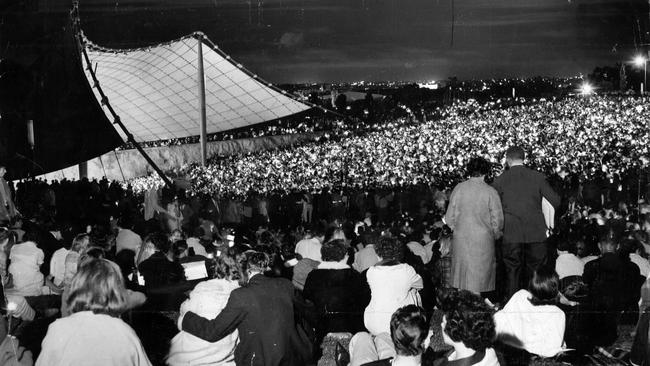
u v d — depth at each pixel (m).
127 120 31.38
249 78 29.59
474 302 4.46
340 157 42.66
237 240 10.43
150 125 31.75
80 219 18.31
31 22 20.83
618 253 7.67
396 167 41.00
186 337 5.93
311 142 42.19
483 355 4.44
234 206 21.88
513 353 6.65
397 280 6.85
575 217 13.97
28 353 4.70
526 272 8.14
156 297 7.46
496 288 8.85
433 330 7.96
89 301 4.13
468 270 7.73
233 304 5.76
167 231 15.23
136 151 30.27
